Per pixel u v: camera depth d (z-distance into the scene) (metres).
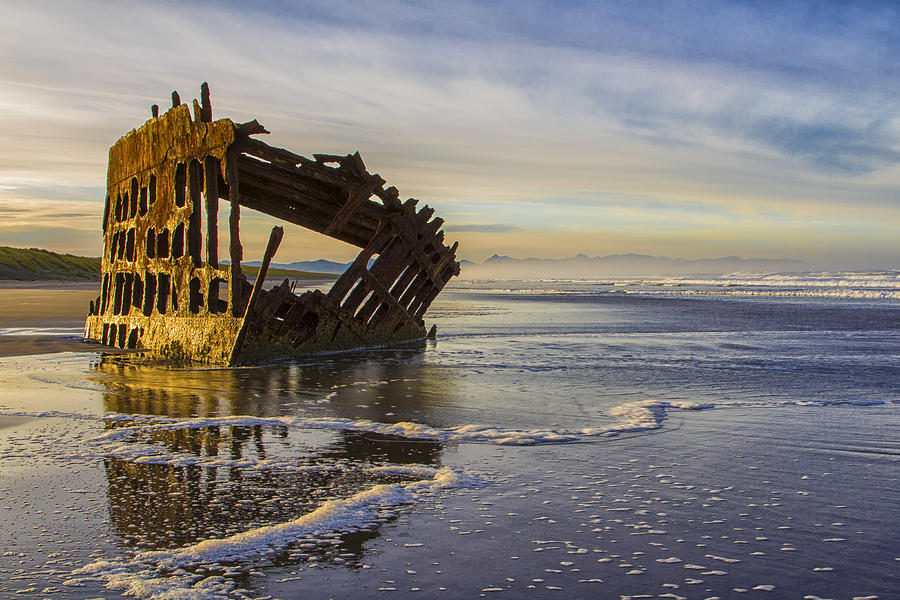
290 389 10.17
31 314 26.48
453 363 13.33
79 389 10.03
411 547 4.15
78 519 4.60
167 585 3.65
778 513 4.77
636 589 3.62
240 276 12.65
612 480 5.54
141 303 16.00
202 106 13.01
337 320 14.93
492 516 4.69
